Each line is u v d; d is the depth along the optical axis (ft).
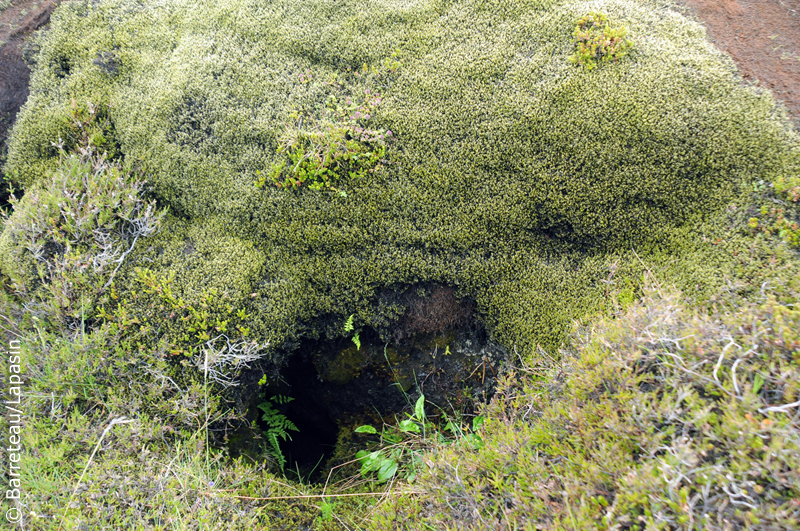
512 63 13.21
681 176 11.47
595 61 12.61
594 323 9.71
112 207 12.55
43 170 14.51
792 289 9.24
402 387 13.42
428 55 13.78
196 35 15.26
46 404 10.03
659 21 13.47
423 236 12.39
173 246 12.76
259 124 13.41
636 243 11.63
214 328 11.52
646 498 5.79
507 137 12.40
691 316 8.20
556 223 12.15
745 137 11.35
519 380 11.26
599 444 6.88
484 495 7.73
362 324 12.82
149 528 8.45
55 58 15.75
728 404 6.07
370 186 12.70
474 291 12.44
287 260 12.75
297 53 14.51
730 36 13.43
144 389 10.71
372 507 10.70
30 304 11.55
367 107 13.20
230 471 10.43
